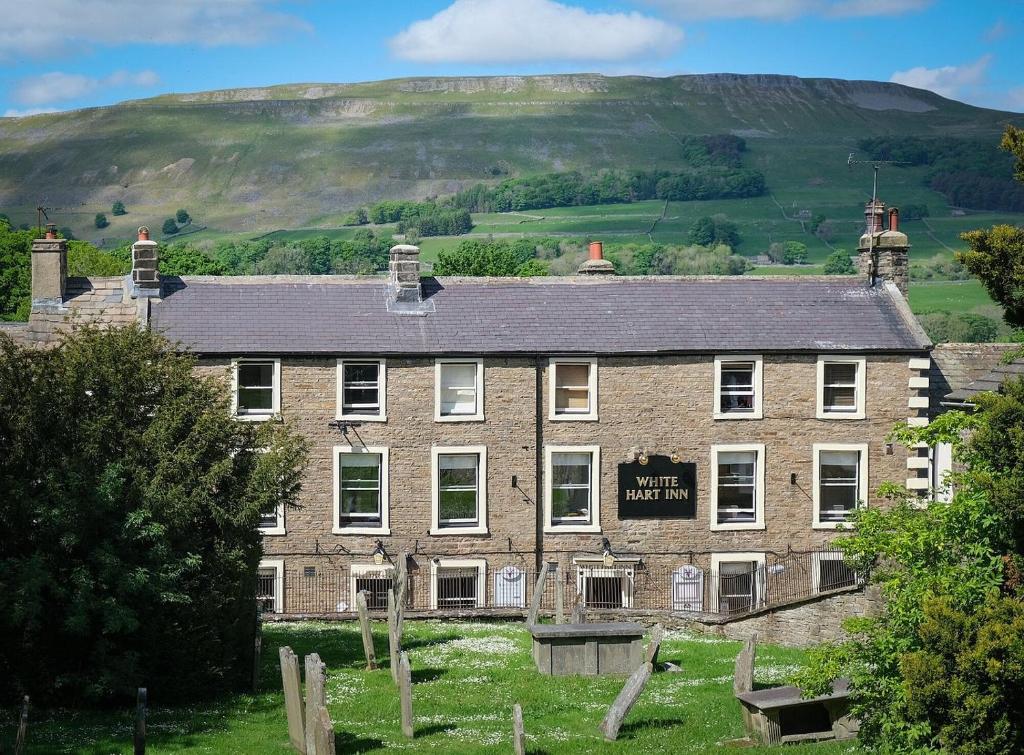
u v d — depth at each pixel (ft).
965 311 481.05
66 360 98.53
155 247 158.30
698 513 157.07
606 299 164.04
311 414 152.66
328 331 155.12
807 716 87.45
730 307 164.14
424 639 124.47
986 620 66.49
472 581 155.33
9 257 311.47
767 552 157.69
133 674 92.53
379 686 102.22
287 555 152.15
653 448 156.76
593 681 105.50
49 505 90.38
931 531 73.87
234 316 156.25
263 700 97.35
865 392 159.43
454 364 155.12
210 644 97.09
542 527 155.53
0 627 90.17
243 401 152.25
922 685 65.77
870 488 159.22
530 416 155.43
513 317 160.04
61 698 93.35
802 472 158.51
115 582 91.20
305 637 125.59
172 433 96.89
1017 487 71.87
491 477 155.12
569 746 85.20
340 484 153.38
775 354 158.30
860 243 173.17
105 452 95.35
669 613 138.51
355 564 152.76
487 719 92.27
